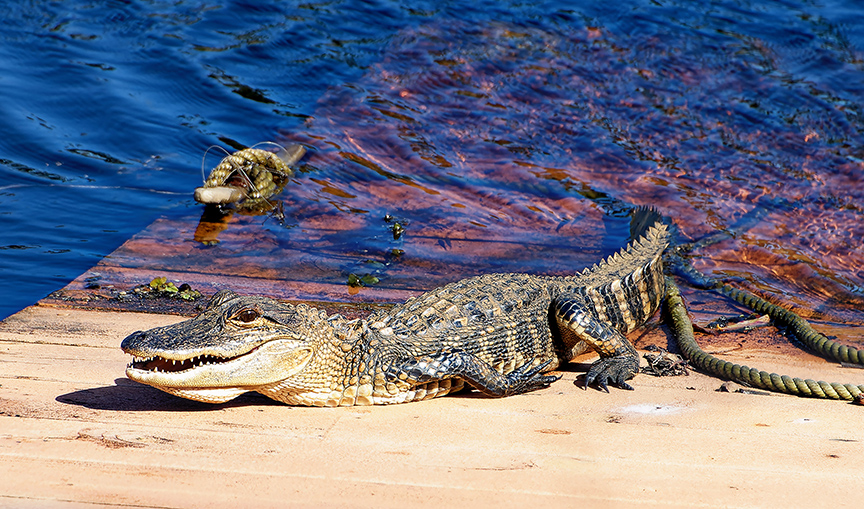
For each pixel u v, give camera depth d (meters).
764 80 18.88
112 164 13.71
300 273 10.48
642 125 17.00
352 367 6.59
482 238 12.02
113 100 15.64
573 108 17.61
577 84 18.66
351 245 11.51
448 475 5.20
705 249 12.11
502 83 18.53
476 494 4.95
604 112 17.52
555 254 11.59
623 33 21.08
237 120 15.76
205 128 15.30
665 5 22.27
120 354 7.44
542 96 18.08
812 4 22.27
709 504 4.96
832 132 16.88
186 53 17.91
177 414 6.07
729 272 11.27
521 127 16.66
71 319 8.42
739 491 5.16
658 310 10.06
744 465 5.59
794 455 5.80
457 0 22.44
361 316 9.15
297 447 5.55
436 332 7.34
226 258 10.83
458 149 15.51
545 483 5.15
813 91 18.38
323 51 19.14
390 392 6.73
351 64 18.77
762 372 7.60
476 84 18.42
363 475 5.13
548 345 8.35
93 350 7.51
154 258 10.65
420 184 13.93
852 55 19.84
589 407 6.91
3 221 11.46
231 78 17.30
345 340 6.51
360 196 13.32
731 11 22.02
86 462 5.05
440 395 7.15
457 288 8.13
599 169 15.11
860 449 5.96
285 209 12.67
